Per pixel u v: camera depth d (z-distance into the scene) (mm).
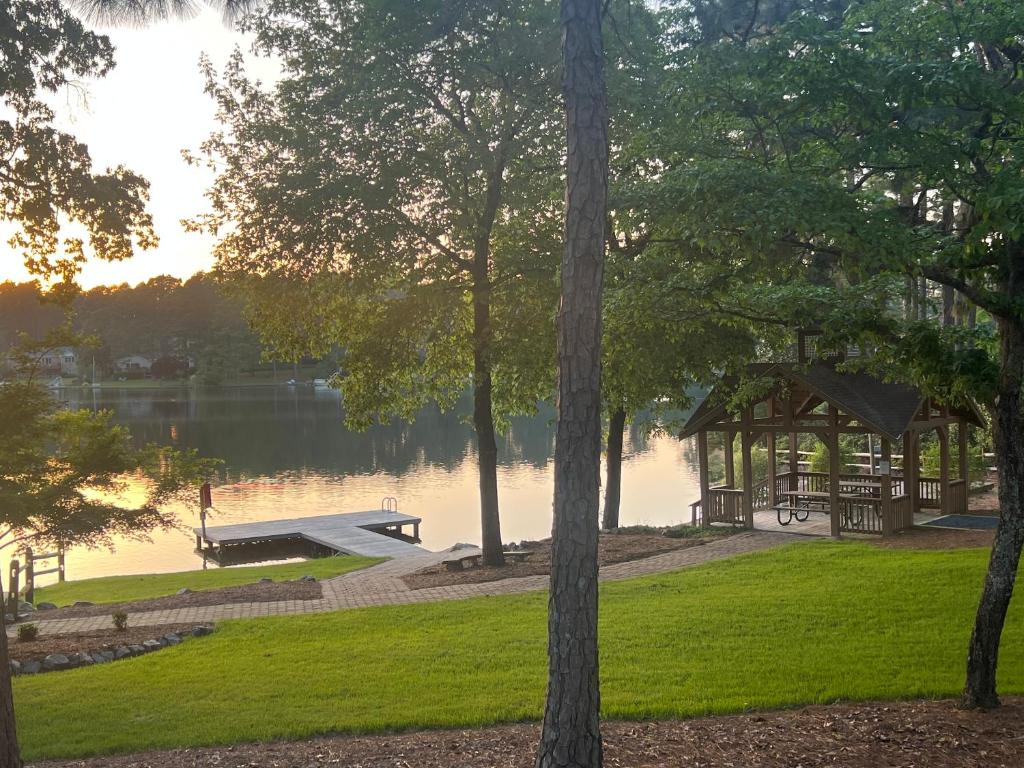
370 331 20531
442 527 33344
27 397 11703
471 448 59094
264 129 18500
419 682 10586
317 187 17719
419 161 17969
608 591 15617
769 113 10406
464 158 18500
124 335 117062
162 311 118812
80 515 11781
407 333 20078
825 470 26688
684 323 14188
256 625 14516
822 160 10688
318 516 34094
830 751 7680
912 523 20266
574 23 6156
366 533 30281
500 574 18641
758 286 14117
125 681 11273
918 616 12383
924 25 9562
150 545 31516
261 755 8242
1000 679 9594
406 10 16250
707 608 13625
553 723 6004
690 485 42781
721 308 13109
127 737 8977
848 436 31281
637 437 65438
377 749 8242
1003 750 7512
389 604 16047
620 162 12836
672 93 11297
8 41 10305
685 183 10070
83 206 11156
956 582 14078
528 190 18641
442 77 17891
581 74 6141
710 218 9703
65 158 11016
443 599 16297
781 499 24875
